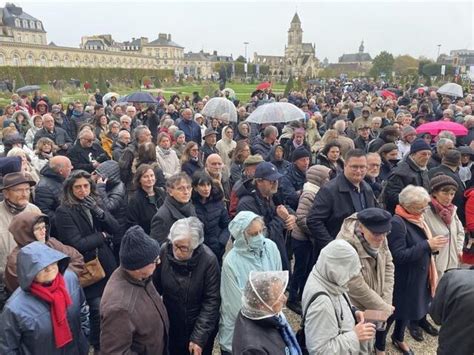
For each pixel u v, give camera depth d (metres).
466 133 8.34
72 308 2.86
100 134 9.08
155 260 2.70
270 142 8.02
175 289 3.16
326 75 89.50
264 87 19.94
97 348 3.98
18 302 2.59
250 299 2.41
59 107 11.70
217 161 5.38
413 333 4.55
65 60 69.75
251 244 3.28
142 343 2.67
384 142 6.59
